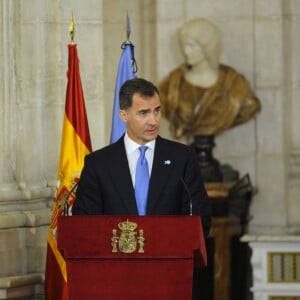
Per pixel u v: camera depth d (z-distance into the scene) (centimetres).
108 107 2508
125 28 2550
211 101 2466
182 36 2478
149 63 2589
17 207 1873
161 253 1364
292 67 2600
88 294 1373
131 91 1466
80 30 1934
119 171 1485
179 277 1366
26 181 1894
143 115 1467
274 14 2583
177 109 2470
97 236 1366
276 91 2588
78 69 1778
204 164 2416
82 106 1772
